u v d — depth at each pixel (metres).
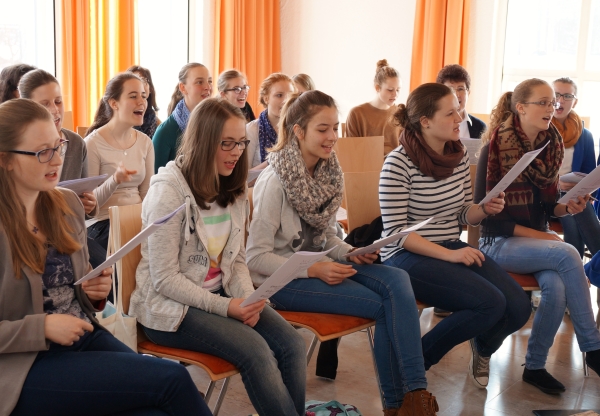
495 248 2.84
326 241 2.49
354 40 6.61
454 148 2.67
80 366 1.54
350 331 2.18
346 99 6.76
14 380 1.50
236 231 2.09
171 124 3.68
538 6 5.83
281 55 7.09
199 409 1.57
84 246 1.77
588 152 3.82
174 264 1.93
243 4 6.48
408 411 2.14
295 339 1.96
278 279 1.78
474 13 5.93
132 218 2.01
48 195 1.67
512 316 2.50
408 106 2.58
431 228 2.63
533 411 2.48
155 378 1.53
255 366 1.81
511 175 2.43
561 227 3.58
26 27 5.22
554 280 2.63
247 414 2.43
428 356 2.49
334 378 2.74
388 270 2.29
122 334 1.89
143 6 6.04
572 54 5.78
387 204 2.53
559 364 2.94
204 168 1.95
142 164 3.18
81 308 1.74
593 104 5.80
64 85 5.23
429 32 5.96
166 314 1.90
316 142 2.28
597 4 5.64
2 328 1.50
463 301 2.40
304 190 2.28
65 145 2.79
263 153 3.70
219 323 1.88
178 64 6.47
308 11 6.88
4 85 2.98
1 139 1.52
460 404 2.55
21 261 1.55
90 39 5.37
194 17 6.42
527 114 2.85
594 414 2.36
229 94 4.26
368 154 3.74
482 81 5.99
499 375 2.82
